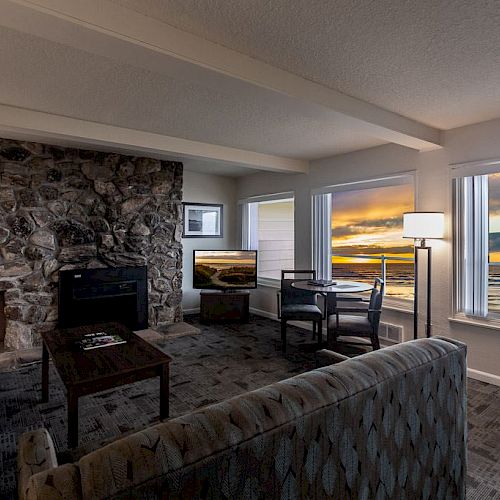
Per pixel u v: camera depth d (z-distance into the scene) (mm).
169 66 1868
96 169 4301
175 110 2936
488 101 2705
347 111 2582
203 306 5238
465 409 1589
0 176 3738
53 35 1577
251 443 935
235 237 6273
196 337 4512
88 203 4262
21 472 1071
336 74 2266
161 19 1698
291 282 4559
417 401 1350
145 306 4684
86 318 4262
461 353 1553
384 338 4020
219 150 4047
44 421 2512
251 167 4531
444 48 1949
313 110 2498
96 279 4285
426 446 1392
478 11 1618
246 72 2031
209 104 2805
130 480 779
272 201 5762
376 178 4066
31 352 3764
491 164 3123
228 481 900
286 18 1689
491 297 3260
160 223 4816
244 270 5426
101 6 1546
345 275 4543
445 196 3455
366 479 1188
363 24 1732
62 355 2305
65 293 4094
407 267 3875
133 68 2217
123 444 844
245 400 1034
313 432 1052
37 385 3092
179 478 827
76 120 3139
